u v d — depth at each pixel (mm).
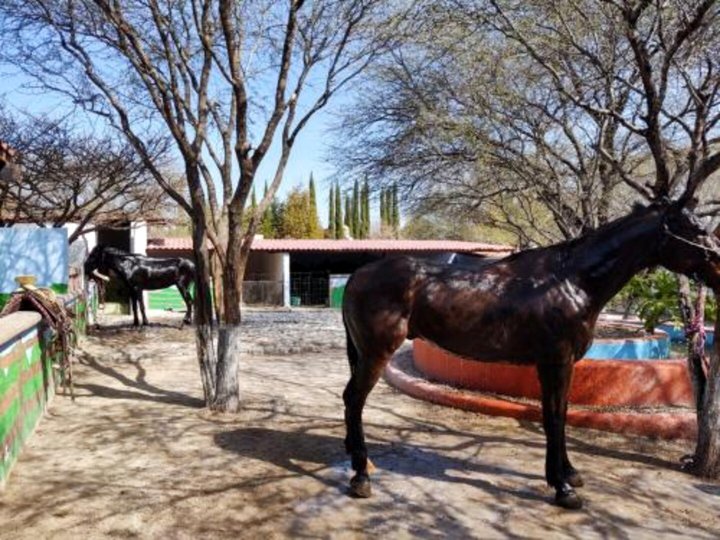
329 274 28766
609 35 6430
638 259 4617
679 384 6844
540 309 4504
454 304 4605
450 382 7938
